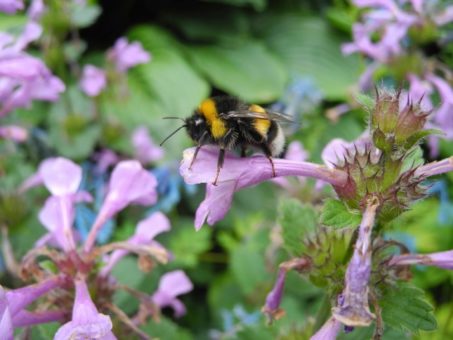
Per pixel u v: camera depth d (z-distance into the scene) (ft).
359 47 0.65
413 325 0.32
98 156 0.77
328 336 0.32
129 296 0.42
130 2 1.16
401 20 0.63
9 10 0.39
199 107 0.41
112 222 0.62
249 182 0.32
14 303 0.33
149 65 1.00
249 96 1.06
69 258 0.36
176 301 0.48
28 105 0.52
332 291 0.35
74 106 0.75
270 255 0.61
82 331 0.31
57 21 0.69
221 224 0.81
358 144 0.35
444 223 0.68
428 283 0.65
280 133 0.40
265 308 0.36
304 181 0.56
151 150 0.78
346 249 0.35
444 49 0.81
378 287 0.33
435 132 0.30
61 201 0.38
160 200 0.71
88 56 1.07
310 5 1.30
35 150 0.72
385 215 0.31
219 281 0.73
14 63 0.38
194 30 1.16
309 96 0.82
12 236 0.54
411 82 0.63
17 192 0.55
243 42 1.15
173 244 0.71
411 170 0.31
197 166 0.32
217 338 0.65
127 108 0.90
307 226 0.38
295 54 1.17
